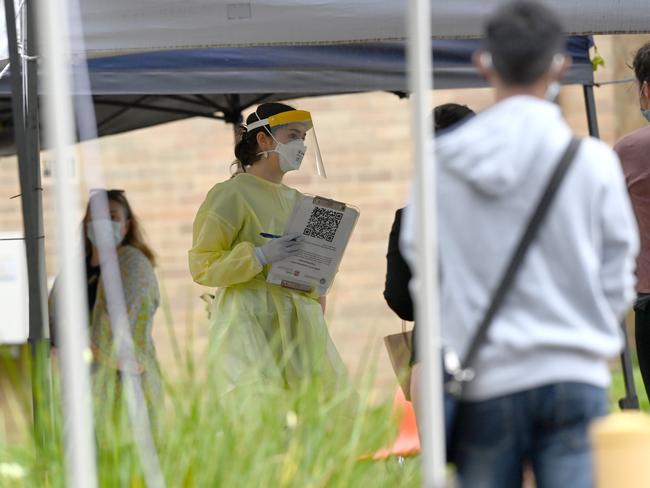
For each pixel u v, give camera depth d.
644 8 11.06
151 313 12.10
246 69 14.02
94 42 10.56
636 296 11.61
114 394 8.74
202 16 10.66
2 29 12.21
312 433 8.32
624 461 6.33
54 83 6.38
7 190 23.25
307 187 23.05
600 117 22.22
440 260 6.83
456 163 6.72
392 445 8.74
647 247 11.46
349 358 22.47
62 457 8.03
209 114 18.19
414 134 6.44
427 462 6.42
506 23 6.86
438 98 22.42
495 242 6.68
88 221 11.76
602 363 6.77
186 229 23.09
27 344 10.19
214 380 8.62
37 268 10.41
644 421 6.47
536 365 6.60
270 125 11.92
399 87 14.95
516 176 6.63
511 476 6.84
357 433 8.38
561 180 6.63
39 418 8.59
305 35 10.82
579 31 11.06
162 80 14.68
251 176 12.02
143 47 10.64
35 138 10.76
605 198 6.68
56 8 6.39
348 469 8.16
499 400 6.64
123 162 23.11
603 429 6.40
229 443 8.20
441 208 6.81
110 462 8.10
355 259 22.89
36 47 10.68
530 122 6.69
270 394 8.73
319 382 9.09
